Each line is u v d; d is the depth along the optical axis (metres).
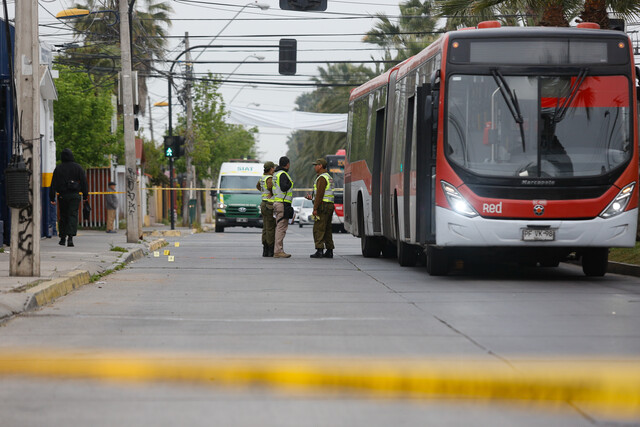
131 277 56.22
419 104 54.47
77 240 94.69
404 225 60.72
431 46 55.72
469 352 28.89
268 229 77.31
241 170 162.88
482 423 20.34
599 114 51.47
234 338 31.89
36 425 20.27
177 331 33.62
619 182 51.16
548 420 20.62
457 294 46.00
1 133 80.31
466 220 50.94
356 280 54.06
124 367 26.39
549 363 26.92
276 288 49.34
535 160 51.00
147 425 20.22
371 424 20.27
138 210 92.19
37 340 31.44
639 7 77.19
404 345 30.31
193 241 114.38
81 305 41.56
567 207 50.81
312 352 28.94
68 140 152.25
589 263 55.34
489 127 51.38
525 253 52.56
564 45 51.78
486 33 51.94
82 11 117.06
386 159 68.19
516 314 38.16
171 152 152.25
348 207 84.88
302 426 20.09
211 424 20.27
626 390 23.34
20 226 48.38
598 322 35.72
